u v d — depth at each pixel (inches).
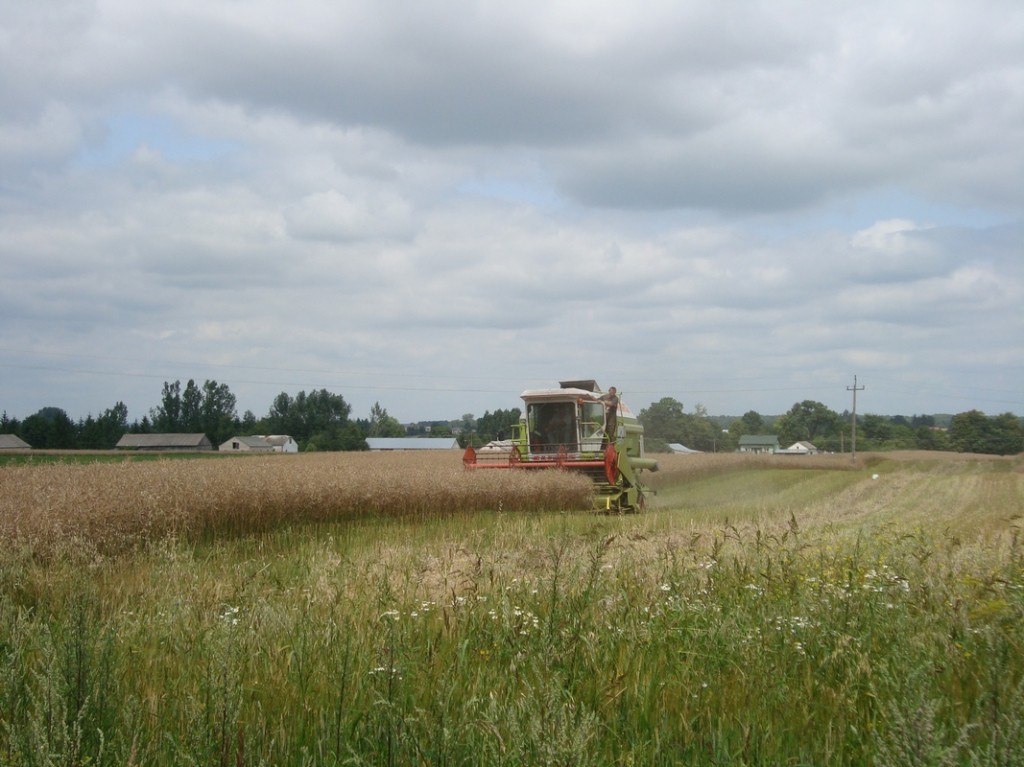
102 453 3206.2
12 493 588.7
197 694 204.8
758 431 5374.0
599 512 858.8
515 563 388.5
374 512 792.9
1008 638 238.8
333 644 239.3
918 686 190.1
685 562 349.7
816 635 247.9
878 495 1288.1
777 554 344.8
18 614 248.1
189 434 4525.1
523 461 976.3
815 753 187.0
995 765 165.5
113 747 175.6
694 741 185.6
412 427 6043.3
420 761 173.2
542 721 162.1
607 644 239.9
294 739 187.2
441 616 283.4
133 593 328.2
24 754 162.4
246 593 294.5
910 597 286.2
